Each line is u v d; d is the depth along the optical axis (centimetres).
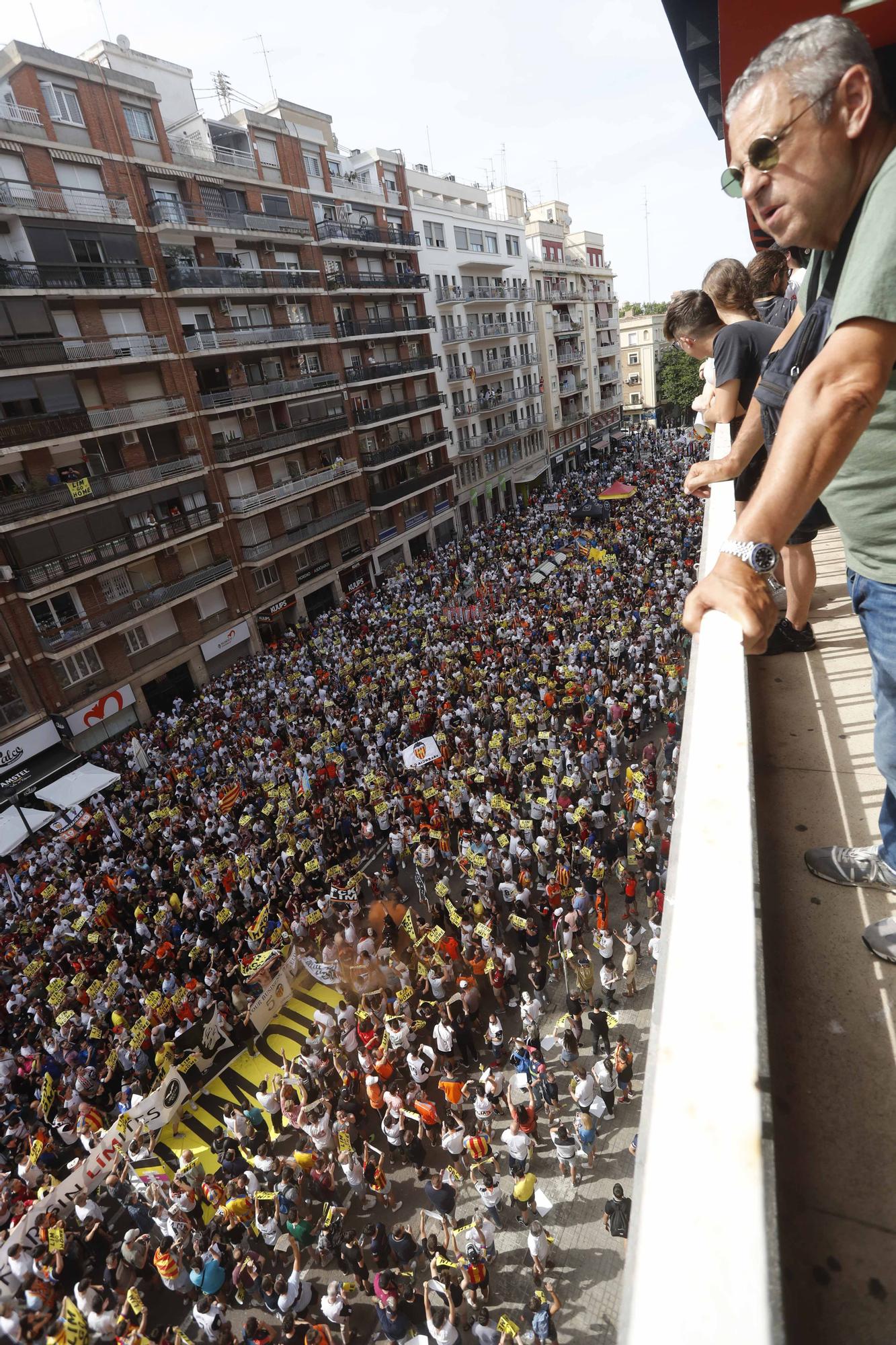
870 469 136
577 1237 1058
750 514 127
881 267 112
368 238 4116
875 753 174
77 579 2708
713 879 107
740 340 384
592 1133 1122
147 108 2855
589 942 1521
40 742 2691
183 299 3070
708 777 123
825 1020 173
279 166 3556
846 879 205
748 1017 89
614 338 7819
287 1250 1130
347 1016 1385
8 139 2403
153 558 3094
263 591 3656
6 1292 1053
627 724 2072
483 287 5397
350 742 2392
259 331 3397
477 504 5553
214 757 2473
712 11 366
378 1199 1166
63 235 2552
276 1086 1317
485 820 1800
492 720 2292
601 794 1827
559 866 1603
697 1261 69
